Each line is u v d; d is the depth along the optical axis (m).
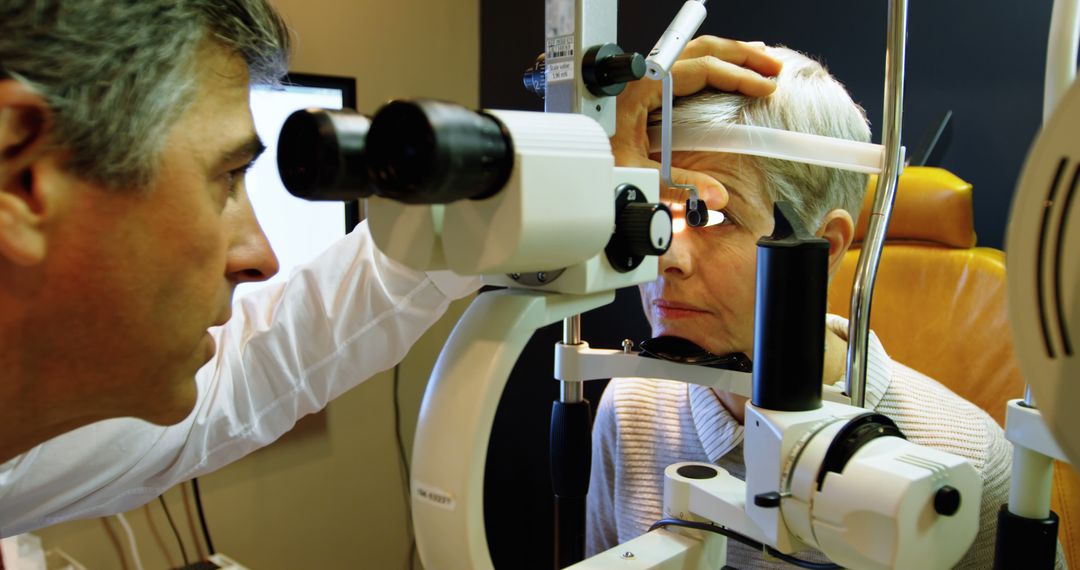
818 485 0.46
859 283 0.64
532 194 0.38
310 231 1.64
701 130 0.73
